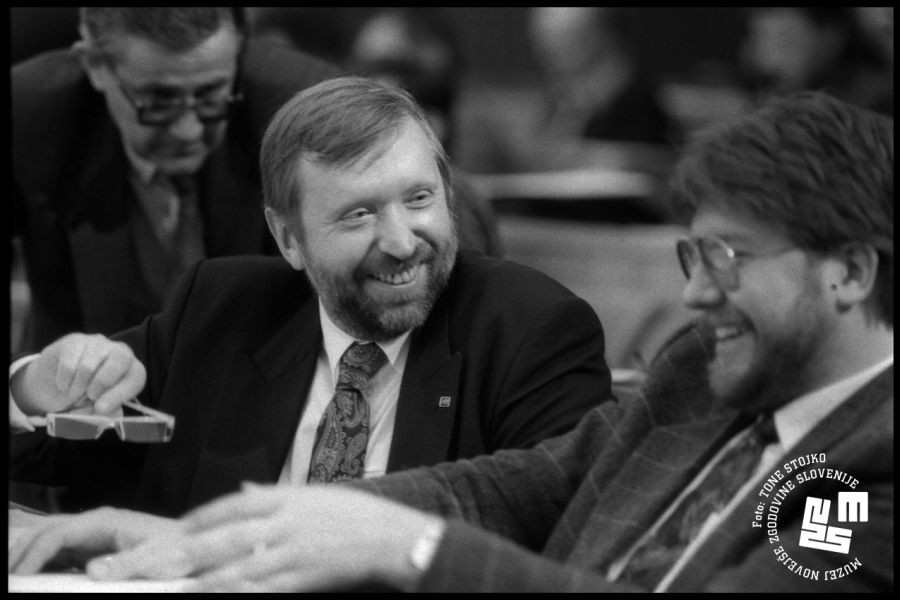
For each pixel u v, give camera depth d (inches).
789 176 140.0
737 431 157.0
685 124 480.4
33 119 288.7
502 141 522.0
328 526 142.4
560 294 201.0
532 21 539.2
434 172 192.9
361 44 414.9
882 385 141.9
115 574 159.2
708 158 144.2
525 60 543.2
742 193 141.5
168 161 282.0
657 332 340.8
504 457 177.6
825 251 141.3
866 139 141.4
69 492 224.1
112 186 289.1
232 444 199.9
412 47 409.7
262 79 285.1
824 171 139.9
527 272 204.2
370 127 189.3
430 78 410.3
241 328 208.5
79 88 290.4
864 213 139.8
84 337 205.0
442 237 193.6
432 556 139.5
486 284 202.4
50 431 195.9
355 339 198.7
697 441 159.6
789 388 145.8
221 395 203.0
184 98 276.1
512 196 402.0
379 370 198.8
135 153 284.8
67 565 176.7
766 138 142.1
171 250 291.1
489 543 140.0
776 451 150.2
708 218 144.9
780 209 140.1
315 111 191.9
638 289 370.9
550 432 190.4
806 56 476.1
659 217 381.7
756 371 145.1
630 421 165.3
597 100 500.1
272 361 203.9
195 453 204.1
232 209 287.1
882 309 142.8
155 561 159.6
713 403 160.7
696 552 145.1
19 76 292.2
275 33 412.2
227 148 285.9
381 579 141.9
